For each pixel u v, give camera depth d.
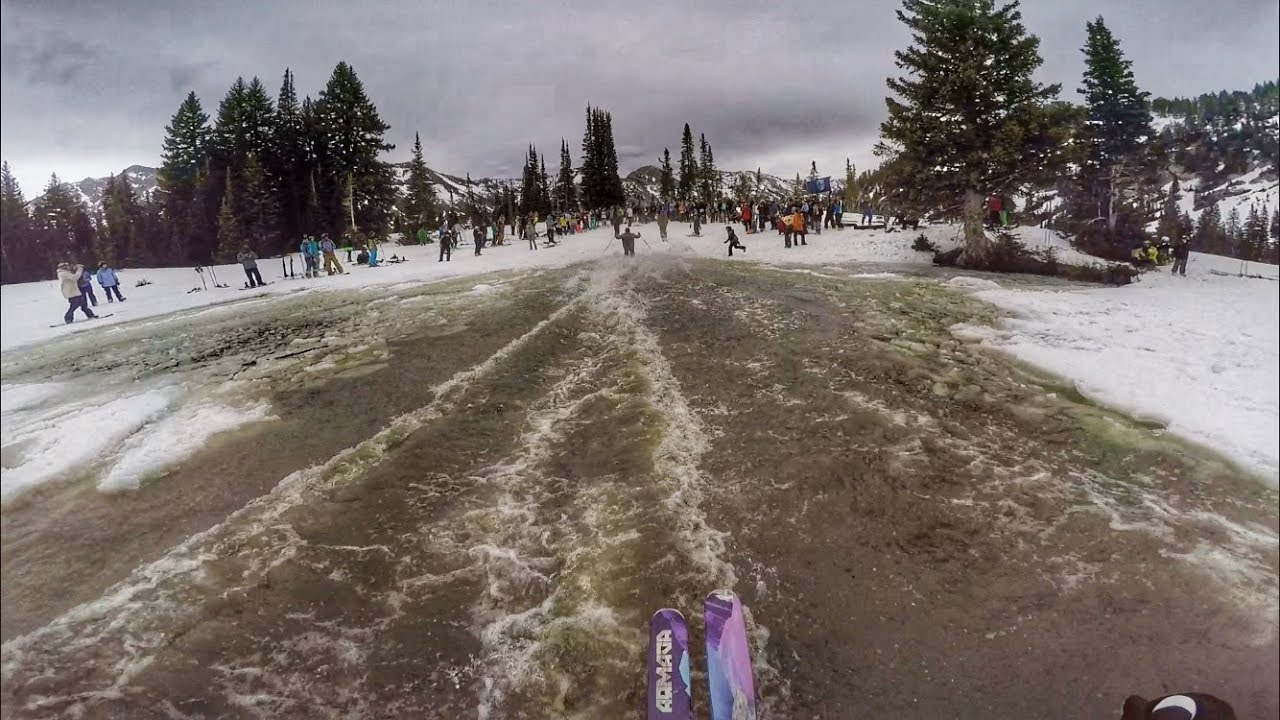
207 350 10.16
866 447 5.46
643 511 4.53
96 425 6.43
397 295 15.73
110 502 4.82
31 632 3.40
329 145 39.81
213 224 28.19
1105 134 16.91
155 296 17.39
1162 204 15.91
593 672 3.11
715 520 4.40
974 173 18.58
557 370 8.20
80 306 13.20
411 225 42.62
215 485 5.11
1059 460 5.15
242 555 4.12
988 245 18.98
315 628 3.47
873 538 4.14
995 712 2.79
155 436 6.14
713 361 8.24
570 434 6.02
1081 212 17.86
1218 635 3.11
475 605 3.62
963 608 3.46
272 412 6.88
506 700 2.97
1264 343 7.70
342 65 39.28
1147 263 15.54
